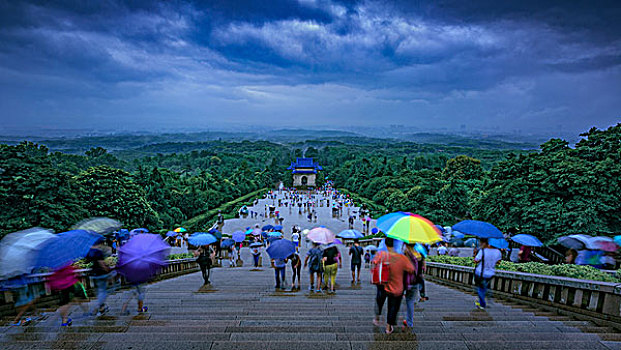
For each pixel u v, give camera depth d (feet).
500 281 27.81
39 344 15.71
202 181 191.62
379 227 21.53
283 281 31.86
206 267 33.86
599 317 19.04
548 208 50.85
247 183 262.26
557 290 22.03
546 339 16.44
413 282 18.13
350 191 266.16
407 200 124.06
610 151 52.60
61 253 18.54
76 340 16.03
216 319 20.30
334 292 29.94
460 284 34.63
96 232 22.18
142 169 132.46
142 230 71.72
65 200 70.59
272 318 20.24
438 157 403.13
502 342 15.90
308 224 136.98
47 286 22.40
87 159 291.79
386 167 257.34
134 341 15.96
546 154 62.03
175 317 20.49
